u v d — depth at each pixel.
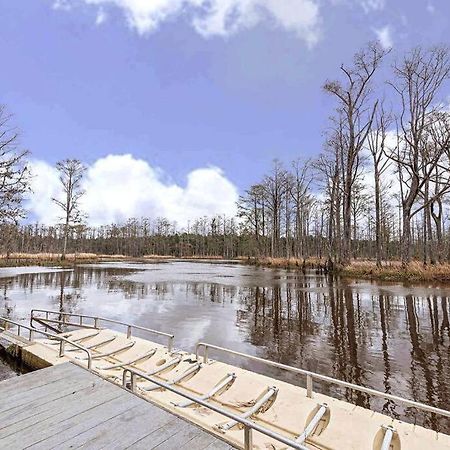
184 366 6.02
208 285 21.62
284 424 4.32
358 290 18.09
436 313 12.14
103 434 3.24
